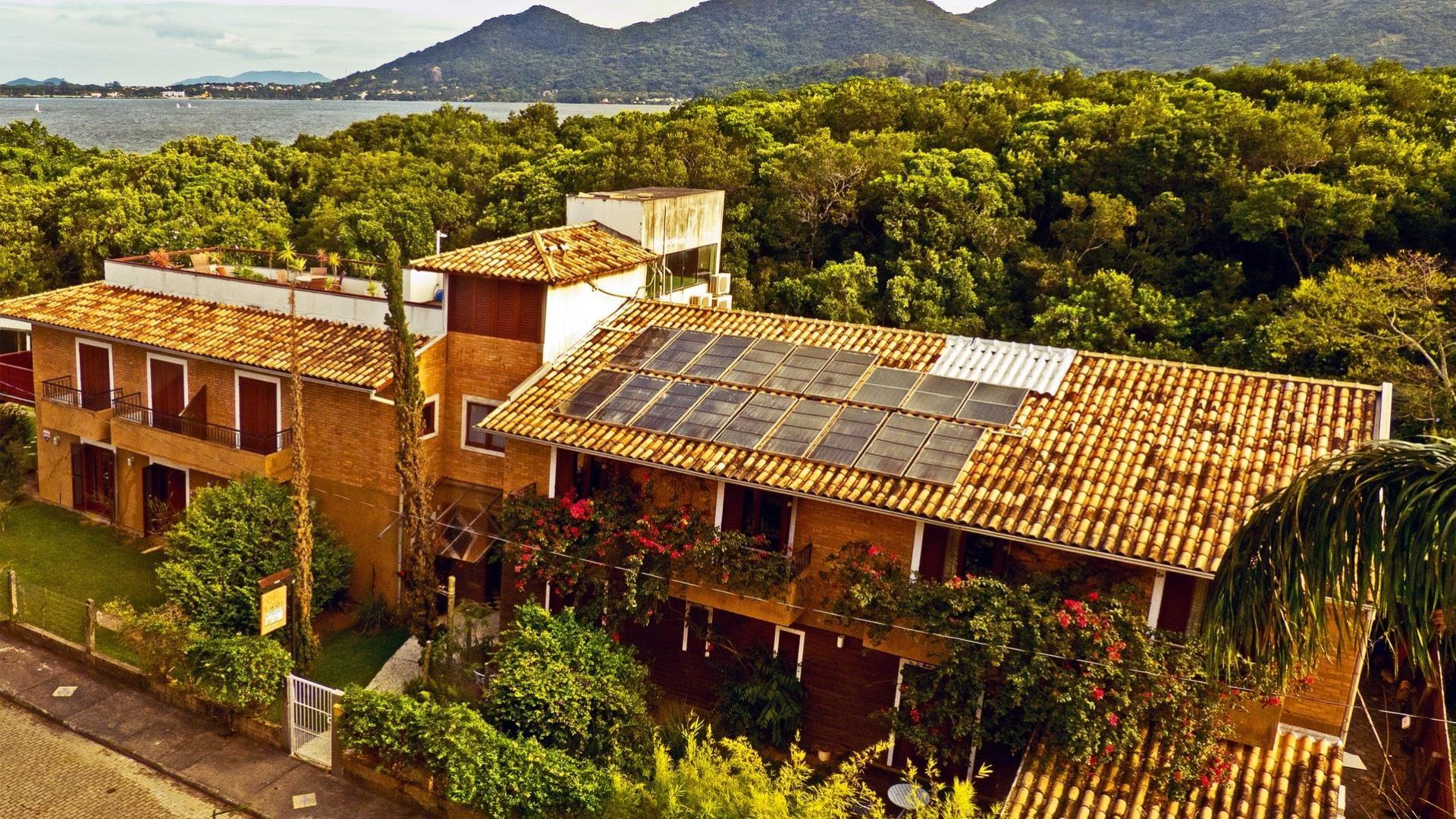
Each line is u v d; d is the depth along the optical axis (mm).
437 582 21516
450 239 54531
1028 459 16547
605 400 19625
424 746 16484
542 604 20016
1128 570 15289
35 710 19219
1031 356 19438
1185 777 13977
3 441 28984
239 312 25922
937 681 15492
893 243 42188
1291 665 10398
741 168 48969
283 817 16547
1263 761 14609
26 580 23844
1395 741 17422
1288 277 39875
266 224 55625
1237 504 15078
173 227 51531
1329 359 30438
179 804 16828
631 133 57188
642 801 13656
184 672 19203
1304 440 16250
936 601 15438
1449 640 10125
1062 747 14320
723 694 18672
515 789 15492
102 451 27625
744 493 18125
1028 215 45156
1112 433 17000
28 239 52156
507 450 20094
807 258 45594
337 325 24562
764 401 18875
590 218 26078
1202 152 41344
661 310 22984
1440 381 26672
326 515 23781
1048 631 14539
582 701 16688
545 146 72562
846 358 20016
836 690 18031
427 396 22391
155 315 26391
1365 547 9461
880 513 16266
